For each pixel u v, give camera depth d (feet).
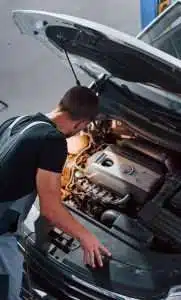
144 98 11.68
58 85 22.06
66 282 9.41
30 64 22.79
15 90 21.80
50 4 23.58
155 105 11.49
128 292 8.98
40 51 23.12
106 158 11.73
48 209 8.75
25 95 21.58
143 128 11.88
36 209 10.68
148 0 22.52
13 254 9.36
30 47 23.13
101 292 9.09
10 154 8.59
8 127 9.02
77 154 12.03
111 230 10.12
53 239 10.02
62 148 8.61
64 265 9.52
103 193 10.98
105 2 24.22
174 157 11.62
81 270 9.37
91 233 9.61
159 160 11.66
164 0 22.27
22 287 9.95
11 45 23.07
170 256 9.50
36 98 21.45
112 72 11.30
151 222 10.26
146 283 9.05
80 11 23.77
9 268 9.34
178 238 9.91
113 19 23.77
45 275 9.71
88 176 11.36
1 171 8.66
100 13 23.91
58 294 9.56
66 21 8.98
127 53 9.17
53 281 9.59
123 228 10.10
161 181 11.10
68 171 11.52
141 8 22.90
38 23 10.10
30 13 9.69
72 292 9.37
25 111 20.81
